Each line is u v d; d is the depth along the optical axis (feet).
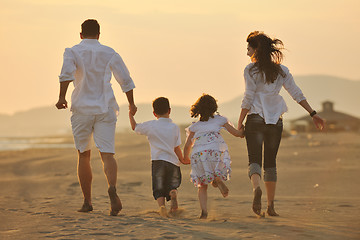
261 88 29.25
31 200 41.96
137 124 31.60
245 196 43.88
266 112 28.91
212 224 24.07
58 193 50.98
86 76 29.60
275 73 28.96
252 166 28.55
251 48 29.68
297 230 22.16
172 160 31.01
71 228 22.36
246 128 29.50
